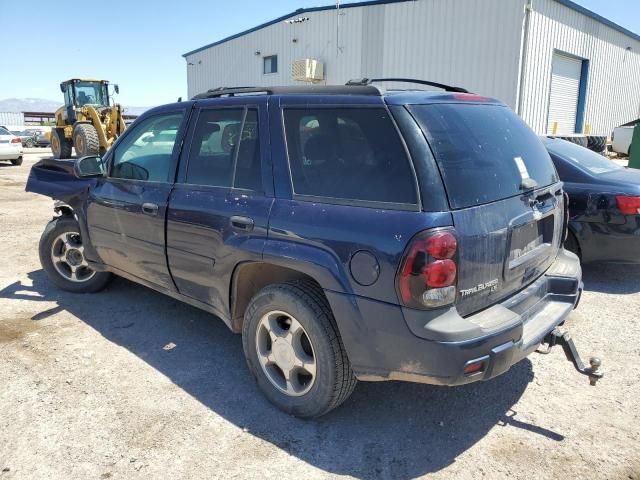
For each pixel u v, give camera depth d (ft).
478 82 50.85
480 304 8.59
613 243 16.57
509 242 8.88
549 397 10.75
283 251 9.23
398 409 10.33
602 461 8.76
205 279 11.20
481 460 8.80
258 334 10.21
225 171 10.90
